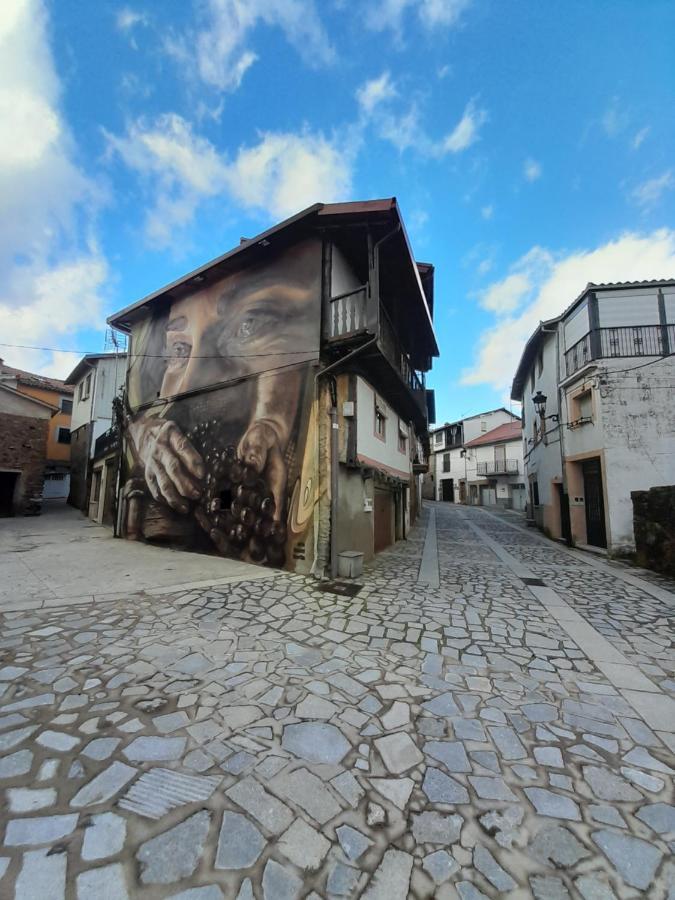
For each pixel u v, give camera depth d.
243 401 7.72
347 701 2.73
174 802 1.79
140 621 4.20
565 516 10.92
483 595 5.59
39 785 1.86
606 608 5.05
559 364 11.53
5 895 1.35
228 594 5.24
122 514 10.42
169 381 9.55
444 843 1.62
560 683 3.07
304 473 6.59
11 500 14.59
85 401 17.72
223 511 7.78
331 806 1.80
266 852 1.55
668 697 2.88
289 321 7.16
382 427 9.47
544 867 1.53
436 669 3.27
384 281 8.68
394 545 10.41
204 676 3.03
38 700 2.64
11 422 14.26
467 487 32.44
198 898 1.36
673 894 1.44
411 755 2.18
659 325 9.35
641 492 7.80
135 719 2.44
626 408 9.32
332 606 4.88
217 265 8.17
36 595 4.99
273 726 2.41
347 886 1.43
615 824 1.74
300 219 6.71
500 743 2.30
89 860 1.49
